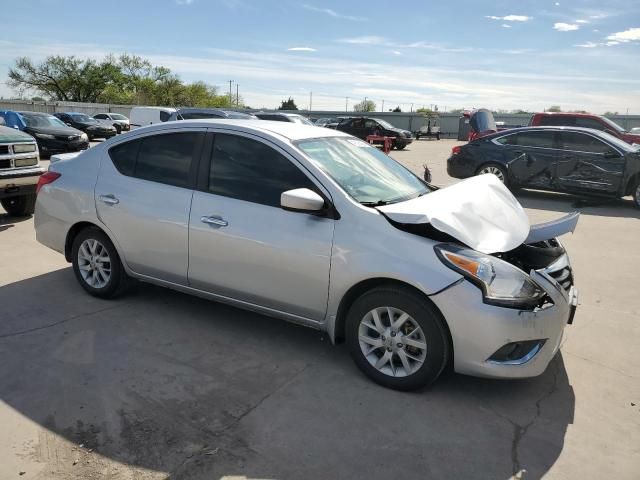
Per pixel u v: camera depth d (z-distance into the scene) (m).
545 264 3.62
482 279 3.04
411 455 2.75
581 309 4.89
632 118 40.78
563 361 3.85
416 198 3.71
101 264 4.66
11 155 7.04
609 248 7.14
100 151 4.64
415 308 3.18
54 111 42.53
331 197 3.49
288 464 2.65
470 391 3.38
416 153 25.69
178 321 4.32
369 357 3.44
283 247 3.56
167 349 3.83
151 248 4.23
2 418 2.96
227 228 3.78
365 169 3.99
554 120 14.97
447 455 2.76
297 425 2.97
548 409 3.22
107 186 4.46
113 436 2.83
